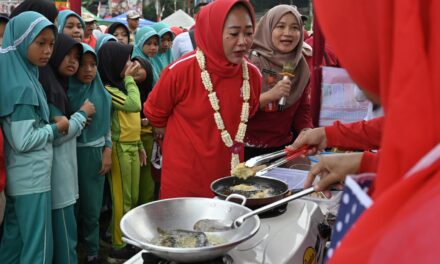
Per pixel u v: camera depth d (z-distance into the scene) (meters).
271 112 2.08
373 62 0.42
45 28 1.79
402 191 0.34
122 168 2.51
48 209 1.87
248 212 0.95
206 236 0.92
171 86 1.68
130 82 2.53
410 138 0.36
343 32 0.43
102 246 2.76
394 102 0.36
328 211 1.27
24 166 1.79
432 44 0.36
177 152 1.74
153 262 0.84
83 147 2.26
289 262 0.94
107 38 3.07
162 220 0.97
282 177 1.52
